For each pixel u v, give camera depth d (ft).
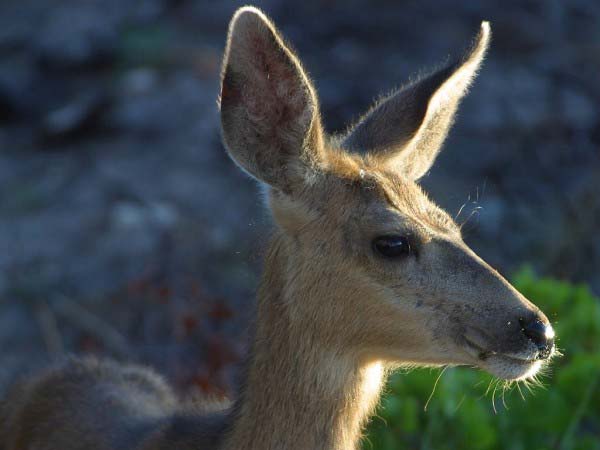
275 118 27.14
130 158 55.67
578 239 50.75
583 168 55.67
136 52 61.98
